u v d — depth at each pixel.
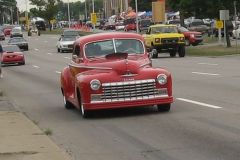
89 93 14.49
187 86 21.72
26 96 22.16
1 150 10.68
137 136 11.98
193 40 60.00
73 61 16.39
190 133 11.88
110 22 131.50
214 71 28.45
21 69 41.81
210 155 9.77
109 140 11.74
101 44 16.00
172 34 45.34
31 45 89.06
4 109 17.58
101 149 10.88
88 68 15.17
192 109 15.34
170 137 11.61
